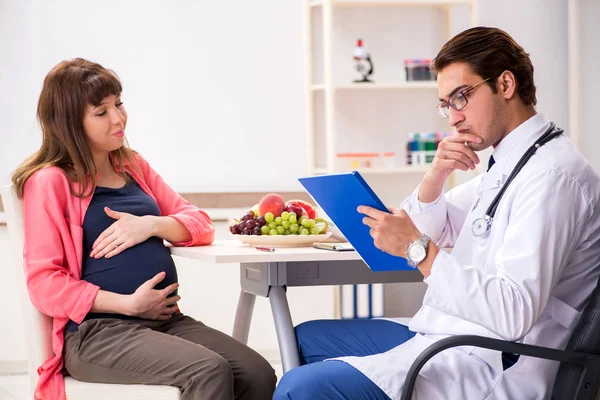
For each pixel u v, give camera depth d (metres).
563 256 2.28
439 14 5.91
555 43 5.97
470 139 2.50
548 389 2.37
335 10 5.79
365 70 5.71
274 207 3.24
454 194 3.06
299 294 5.62
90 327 2.79
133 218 3.03
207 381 2.59
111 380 2.73
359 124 5.86
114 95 3.05
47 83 3.02
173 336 2.79
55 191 2.88
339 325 2.95
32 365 2.87
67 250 2.87
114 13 5.52
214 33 5.65
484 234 2.45
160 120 5.62
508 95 2.45
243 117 5.72
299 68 5.77
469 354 2.39
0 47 5.40
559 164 2.31
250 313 3.42
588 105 5.93
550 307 2.39
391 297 5.56
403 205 3.03
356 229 2.44
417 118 5.93
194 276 5.55
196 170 5.68
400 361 2.36
